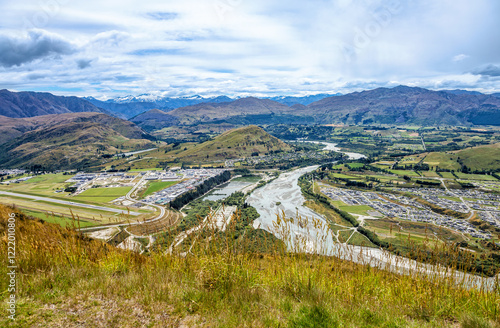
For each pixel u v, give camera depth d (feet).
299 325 18.88
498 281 23.59
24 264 25.75
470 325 20.54
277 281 25.20
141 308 20.89
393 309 22.58
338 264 26.91
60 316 19.20
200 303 21.35
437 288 24.52
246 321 19.30
